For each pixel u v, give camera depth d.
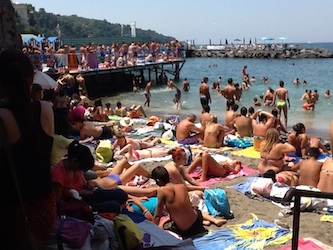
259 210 6.52
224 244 5.33
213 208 6.32
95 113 14.69
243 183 7.76
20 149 2.45
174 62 34.56
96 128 10.91
